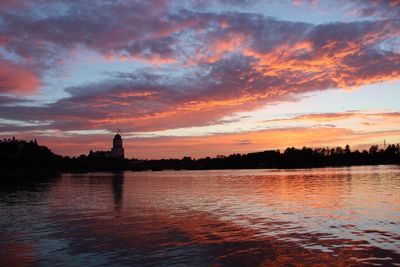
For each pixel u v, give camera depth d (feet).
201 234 89.56
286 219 109.09
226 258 68.18
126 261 67.41
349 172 548.31
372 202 144.87
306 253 70.13
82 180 495.41
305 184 279.49
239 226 99.40
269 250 72.95
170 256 70.08
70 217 121.70
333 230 90.22
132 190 263.08
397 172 513.04
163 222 108.27
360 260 64.80
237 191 228.02
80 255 71.87
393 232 86.43
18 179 547.49
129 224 105.60
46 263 67.10
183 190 251.80
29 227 103.09
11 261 68.69
